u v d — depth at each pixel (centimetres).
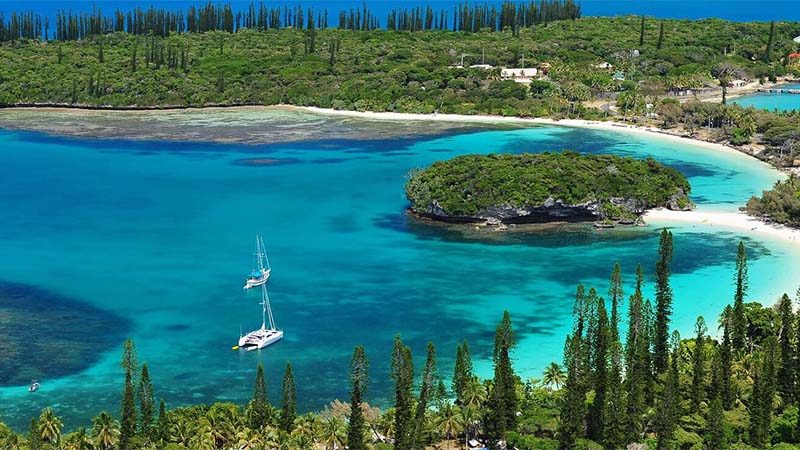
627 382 11369
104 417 10412
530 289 16562
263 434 10312
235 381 13000
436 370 12538
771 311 13650
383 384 12850
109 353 14025
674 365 11469
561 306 15700
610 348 11475
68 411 12112
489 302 15938
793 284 16488
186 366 13512
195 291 16688
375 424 10969
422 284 16900
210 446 10206
